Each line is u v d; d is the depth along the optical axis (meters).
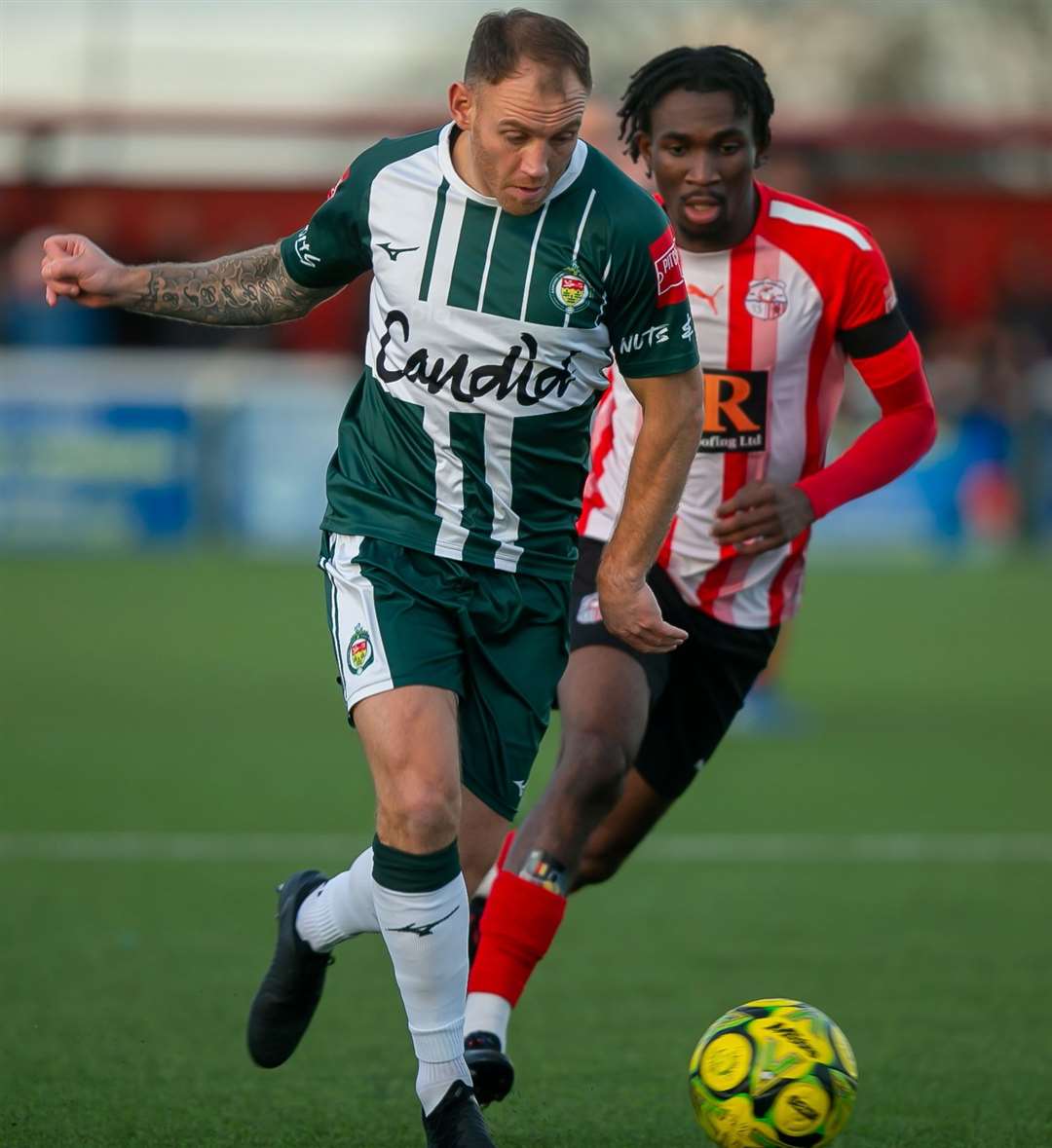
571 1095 16.19
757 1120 13.55
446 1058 13.62
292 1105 15.80
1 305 84.12
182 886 24.42
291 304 14.84
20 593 58.38
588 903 24.02
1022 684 45.12
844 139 90.19
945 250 92.06
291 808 29.59
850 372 69.88
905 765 34.38
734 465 17.61
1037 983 20.09
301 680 43.94
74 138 91.81
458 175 13.80
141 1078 16.53
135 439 68.56
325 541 14.76
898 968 20.73
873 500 72.44
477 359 13.88
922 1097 16.09
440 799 13.29
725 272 17.33
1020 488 72.81
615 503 17.78
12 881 24.61
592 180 13.88
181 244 90.19
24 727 37.03
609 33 140.62
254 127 91.50
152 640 50.03
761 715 38.38
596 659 16.81
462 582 14.32
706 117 16.81
